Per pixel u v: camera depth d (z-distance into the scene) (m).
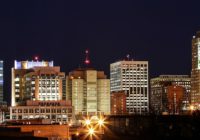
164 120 197.88
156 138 198.62
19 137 157.00
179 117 194.12
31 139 155.75
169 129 193.88
